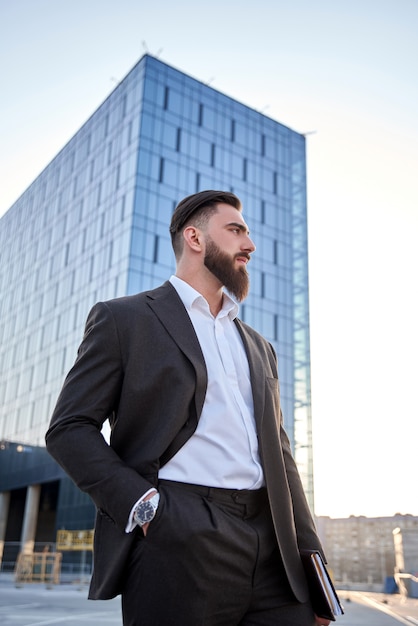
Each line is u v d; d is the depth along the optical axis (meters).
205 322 2.05
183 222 2.23
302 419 35.91
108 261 33.50
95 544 1.77
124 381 1.83
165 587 1.58
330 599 1.83
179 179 34.91
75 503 32.38
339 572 32.84
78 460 1.68
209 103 38.56
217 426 1.84
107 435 22.81
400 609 13.55
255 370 2.08
